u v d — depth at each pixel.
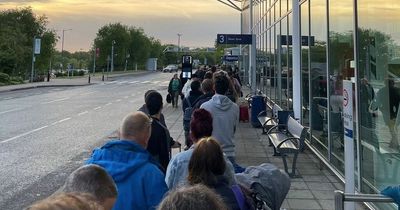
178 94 21.22
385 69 5.17
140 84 48.41
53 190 7.34
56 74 73.75
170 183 3.34
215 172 2.80
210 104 5.39
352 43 6.40
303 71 10.58
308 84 9.94
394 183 4.89
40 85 43.31
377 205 5.28
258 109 13.90
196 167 2.80
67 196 1.23
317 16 8.91
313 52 9.33
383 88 5.24
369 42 5.70
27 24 63.66
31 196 7.02
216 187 2.76
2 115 18.45
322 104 8.51
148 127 3.13
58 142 12.01
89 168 2.22
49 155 10.27
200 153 2.82
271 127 10.61
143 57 115.69
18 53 56.31
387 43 5.12
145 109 4.63
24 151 10.73
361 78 6.01
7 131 13.96
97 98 28.11
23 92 34.59
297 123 8.89
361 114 6.02
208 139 2.92
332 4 7.60
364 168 5.90
